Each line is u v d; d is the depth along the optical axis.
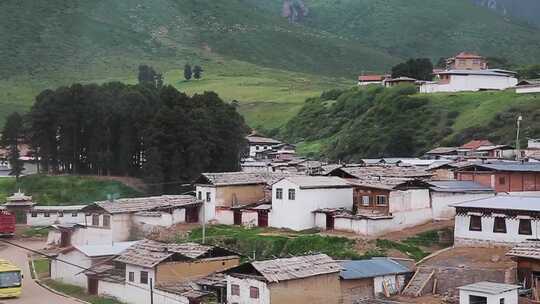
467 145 133.62
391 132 156.88
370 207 79.25
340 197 82.06
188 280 62.41
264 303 53.56
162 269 61.50
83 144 126.50
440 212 77.69
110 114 121.75
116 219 87.19
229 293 56.59
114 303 62.88
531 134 134.00
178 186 112.00
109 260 68.50
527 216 63.03
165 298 59.53
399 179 81.06
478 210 66.00
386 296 59.03
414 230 74.94
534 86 161.12
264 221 84.44
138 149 122.94
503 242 64.25
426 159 123.94
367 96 190.38
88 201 113.38
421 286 59.31
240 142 122.19
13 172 134.00
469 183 82.19
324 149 172.50
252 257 70.62
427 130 156.25
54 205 111.50
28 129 128.62
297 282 54.81
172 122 112.56
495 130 142.62
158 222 87.25
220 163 117.69
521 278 56.97
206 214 91.50
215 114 119.44
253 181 93.50
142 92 125.75
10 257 85.88
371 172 89.31
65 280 72.38
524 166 84.00
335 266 57.34
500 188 81.88
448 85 181.12
